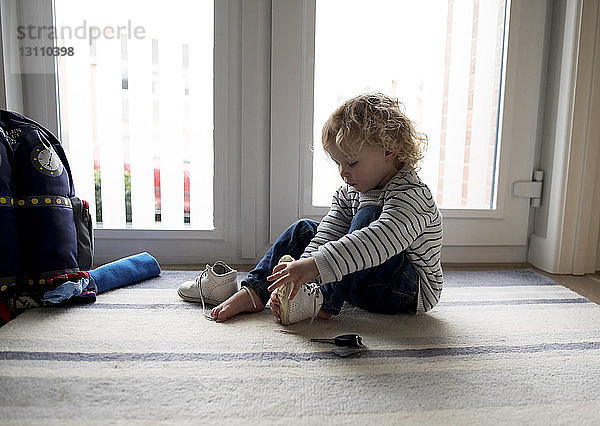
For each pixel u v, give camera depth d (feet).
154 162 5.40
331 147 3.68
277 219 5.54
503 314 3.99
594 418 2.50
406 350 3.24
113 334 3.38
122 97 5.26
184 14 5.19
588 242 5.41
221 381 2.76
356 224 3.67
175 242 5.55
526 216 5.78
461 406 2.57
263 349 3.20
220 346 3.23
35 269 3.92
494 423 2.43
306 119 5.38
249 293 3.84
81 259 4.20
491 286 4.79
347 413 2.48
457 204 5.72
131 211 5.46
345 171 3.70
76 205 4.24
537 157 5.76
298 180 5.49
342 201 4.13
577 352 3.28
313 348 3.24
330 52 5.35
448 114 5.55
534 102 5.61
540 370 3.00
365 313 3.96
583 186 5.27
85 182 5.38
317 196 5.59
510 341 3.43
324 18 5.29
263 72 5.35
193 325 3.59
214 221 5.55
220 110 5.34
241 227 5.53
